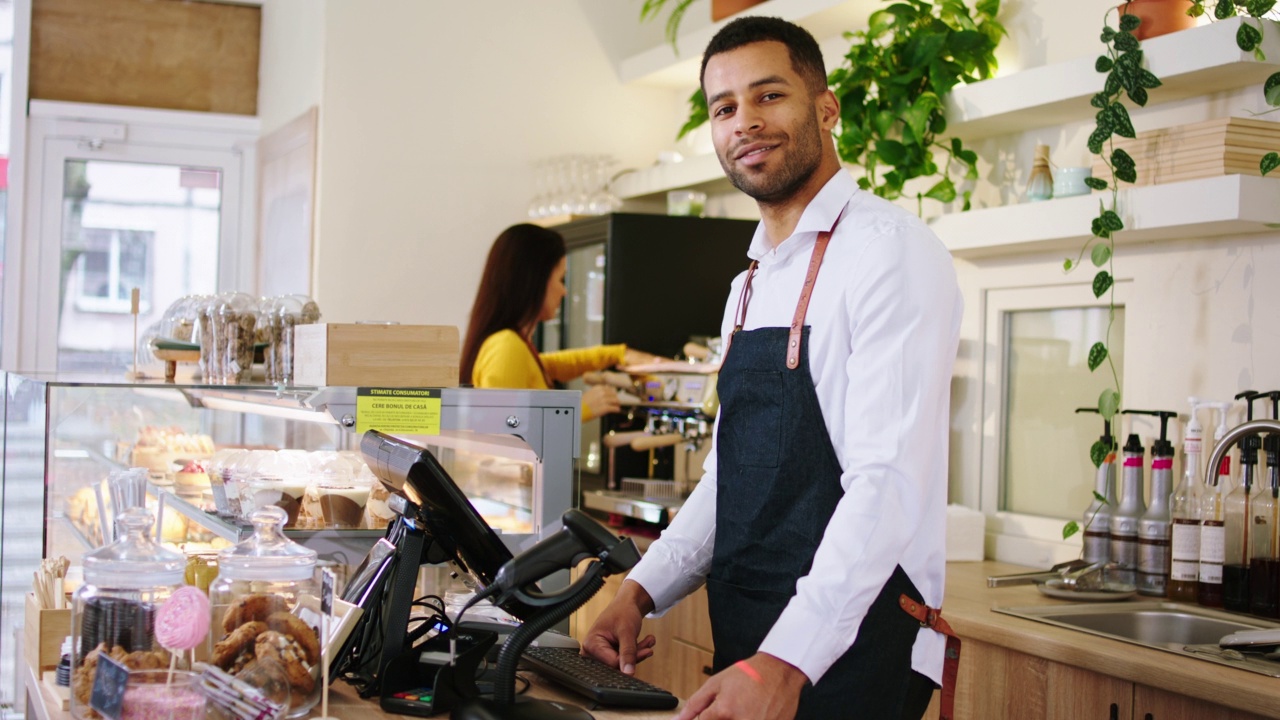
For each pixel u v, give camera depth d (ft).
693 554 6.06
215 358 8.20
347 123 13.84
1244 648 6.39
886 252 5.13
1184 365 8.43
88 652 4.75
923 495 4.89
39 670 5.60
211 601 4.72
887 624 5.18
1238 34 7.39
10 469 7.84
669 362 11.77
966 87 9.35
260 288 16.29
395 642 5.07
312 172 13.76
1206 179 7.47
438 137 14.30
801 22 11.68
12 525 7.64
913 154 9.71
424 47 14.23
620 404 11.75
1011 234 8.85
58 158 16.10
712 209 14.44
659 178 13.89
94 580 4.78
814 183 5.69
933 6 10.12
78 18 16.22
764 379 5.57
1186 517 7.80
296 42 15.03
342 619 5.22
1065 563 8.60
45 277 16.07
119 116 16.33
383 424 6.55
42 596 5.97
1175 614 7.58
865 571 4.73
